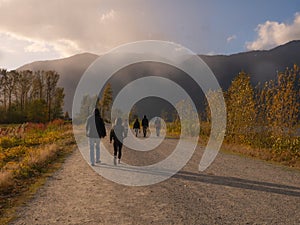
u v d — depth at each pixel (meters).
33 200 7.66
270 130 19.47
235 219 6.28
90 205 7.24
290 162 14.65
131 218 6.31
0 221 6.10
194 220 6.19
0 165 12.96
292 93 17.44
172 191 8.66
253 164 14.13
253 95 21.33
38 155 13.95
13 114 73.69
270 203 7.48
